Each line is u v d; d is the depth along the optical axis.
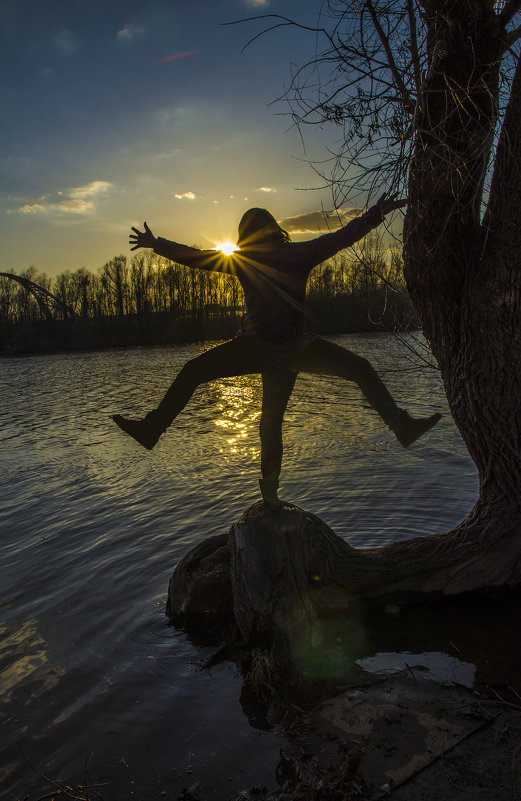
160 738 3.34
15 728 3.50
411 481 8.75
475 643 4.19
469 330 4.56
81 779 3.02
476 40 3.99
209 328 77.81
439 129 3.96
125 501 8.50
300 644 4.00
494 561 4.80
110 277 87.56
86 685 3.96
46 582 5.78
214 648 4.44
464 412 4.80
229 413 17.86
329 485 8.78
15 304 77.50
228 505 8.03
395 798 2.63
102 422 16.38
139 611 5.09
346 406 17.72
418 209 4.32
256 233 3.53
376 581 4.78
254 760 3.08
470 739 3.03
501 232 4.30
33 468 10.96
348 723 3.28
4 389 28.36
